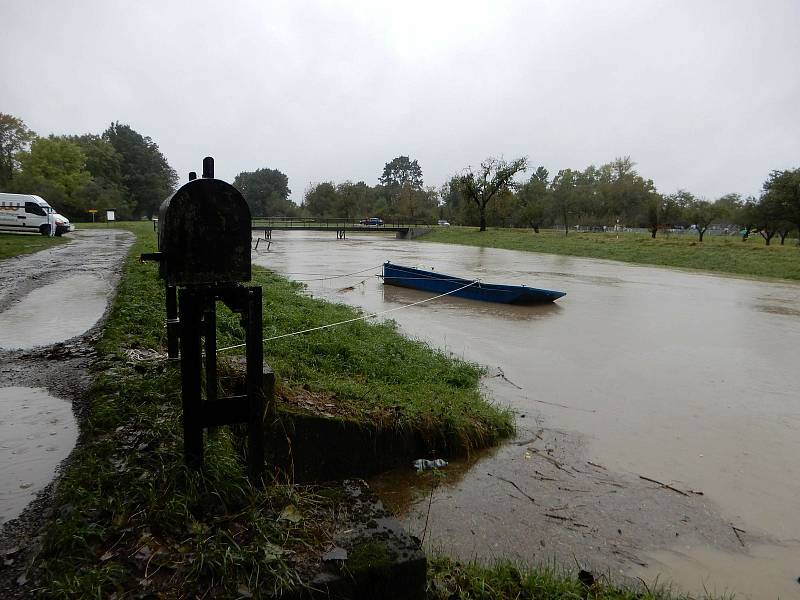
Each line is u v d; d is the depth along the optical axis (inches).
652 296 761.6
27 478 137.9
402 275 753.6
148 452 138.4
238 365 207.5
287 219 2935.5
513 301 642.8
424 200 3619.6
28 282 509.7
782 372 384.8
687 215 1856.5
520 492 207.2
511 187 2324.1
